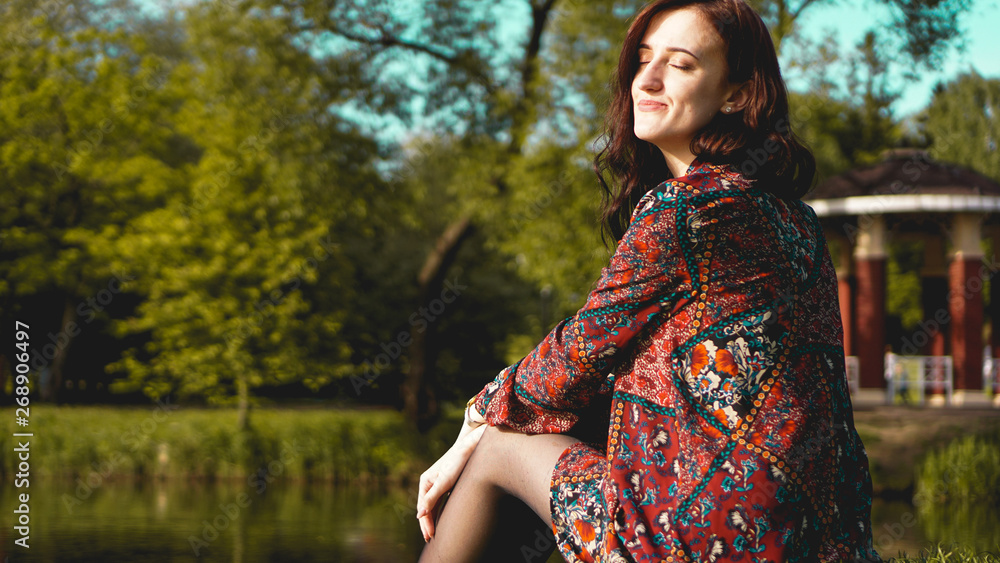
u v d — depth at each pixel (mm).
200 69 15891
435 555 1539
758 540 1223
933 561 2863
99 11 20250
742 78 1417
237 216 14453
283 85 14688
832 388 1307
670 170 1604
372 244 18891
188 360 14422
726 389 1271
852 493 1308
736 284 1288
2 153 16781
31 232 18469
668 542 1252
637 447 1314
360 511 10305
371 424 14922
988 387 14164
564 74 13883
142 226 14930
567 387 1387
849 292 15477
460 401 22453
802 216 1400
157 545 7613
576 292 14422
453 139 15758
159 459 13961
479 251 23344
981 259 13844
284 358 14391
